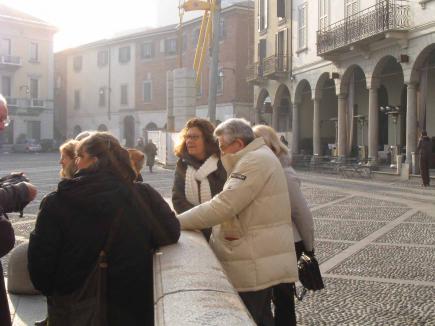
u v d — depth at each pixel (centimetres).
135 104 5631
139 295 314
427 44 2202
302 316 592
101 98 6006
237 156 367
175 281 253
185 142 433
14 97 5772
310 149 3569
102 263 305
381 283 724
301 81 3269
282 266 362
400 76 2928
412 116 2320
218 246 371
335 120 3170
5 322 295
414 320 577
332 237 1062
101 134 322
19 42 5800
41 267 302
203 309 212
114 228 303
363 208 1492
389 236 1070
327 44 2773
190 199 425
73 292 309
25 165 3625
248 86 4478
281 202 366
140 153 546
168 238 326
